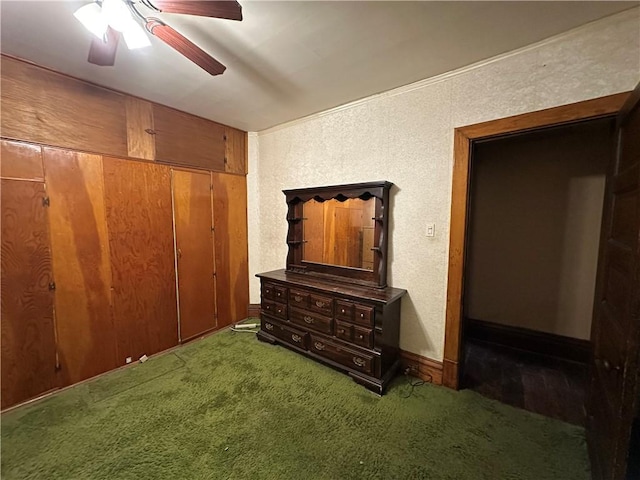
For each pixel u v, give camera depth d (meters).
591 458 1.44
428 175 2.18
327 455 1.53
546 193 2.75
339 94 2.42
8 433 1.69
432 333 2.24
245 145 3.47
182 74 2.07
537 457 1.52
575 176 2.62
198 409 1.90
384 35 1.63
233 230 3.40
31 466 1.47
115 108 2.34
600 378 1.41
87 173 2.21
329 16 1.47
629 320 1.03
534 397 2.05
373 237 2.46
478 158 3.01
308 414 1.85
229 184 3.32
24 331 1.97
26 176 1.94
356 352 2.21
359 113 2.54
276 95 2.44
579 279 2.64
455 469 1.45
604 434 1.25
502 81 1.83
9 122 1.85
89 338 2.27
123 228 2.44
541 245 2.79
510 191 2.90
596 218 2.55
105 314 2.35
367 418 1.81
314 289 2.48
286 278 2.80
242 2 1.37
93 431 1.70
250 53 1.81
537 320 2.83
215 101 2.57
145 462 1.49
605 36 1.50
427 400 2.00
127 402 1.97
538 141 2.76
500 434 1.68
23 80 1.89
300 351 2.62
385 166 2.41
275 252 3.44
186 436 1.66
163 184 2.70
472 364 2.55
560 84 1.64
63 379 2.14
